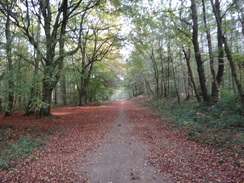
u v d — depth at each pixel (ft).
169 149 21.44
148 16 47.47
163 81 88.17
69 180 15.02
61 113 62.64
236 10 38.75
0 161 18.25
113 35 59.57
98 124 41.22
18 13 41.09
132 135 29.91
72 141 27.43
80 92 99.66
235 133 22.62
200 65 43.93
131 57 69.77
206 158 17.35
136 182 14.34
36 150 23.17
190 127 29.48
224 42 28.81
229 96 39.91
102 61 90.43
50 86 43.96
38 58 36.22
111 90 138.62
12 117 50.37
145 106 80.18
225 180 13.05
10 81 29.73
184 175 14.69
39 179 15.17
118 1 44.62
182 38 45.83
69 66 43.19
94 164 18.43
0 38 54.49
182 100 70.33
